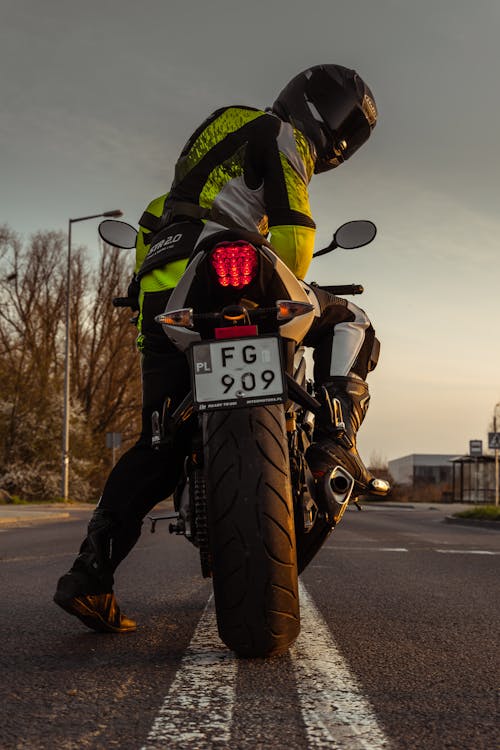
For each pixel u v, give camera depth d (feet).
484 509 68.95
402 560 24.58
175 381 10.38
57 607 13.53
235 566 8.43
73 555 25.44
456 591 16.51
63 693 7.69
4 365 106.73
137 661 9.11
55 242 133.69
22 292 130.72
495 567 22.21
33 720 6.82
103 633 10.96
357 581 18.44
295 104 10.96
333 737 6.37
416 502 164.04
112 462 120.98
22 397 104.73
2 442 103.24
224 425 8.68
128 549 10.70
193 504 9.74
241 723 6.73
